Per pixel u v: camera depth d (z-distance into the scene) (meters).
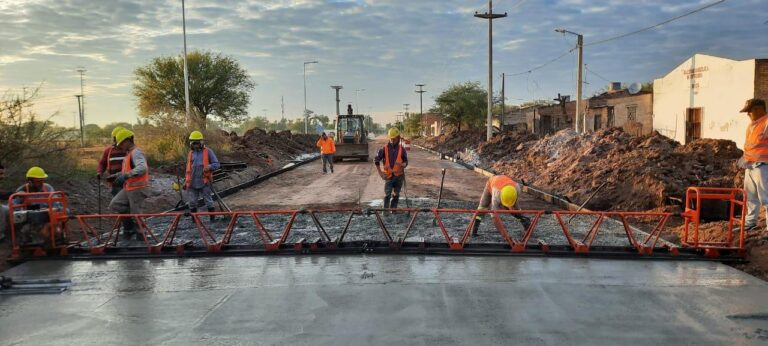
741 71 20.31
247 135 35.59
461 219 9.93
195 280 6.09
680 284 5.78
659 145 13.88
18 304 5.36
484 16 31.67
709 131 22.33
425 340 4.32
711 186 10.49
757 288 5.62
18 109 10.93
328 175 20.64
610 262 6.70
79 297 5.55
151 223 9.94
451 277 6.06
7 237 8.01
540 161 19.94
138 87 38.84
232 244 7.70
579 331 4.50
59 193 7.45
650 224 9.45
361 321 4.75
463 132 48.03
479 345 4.22
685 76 24.02
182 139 21.75
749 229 7.50
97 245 7.77
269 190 15.77
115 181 8.17
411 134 92.44
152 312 5.06
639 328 4.55
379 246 7.38
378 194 14.35
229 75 40.47
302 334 4.48
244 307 5.15
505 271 6.30
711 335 4.41
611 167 12.89
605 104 35.59
